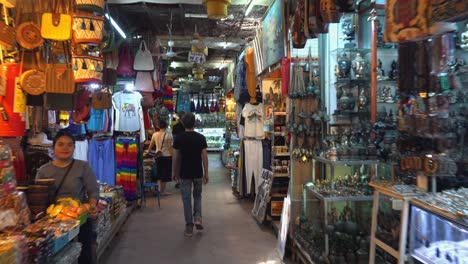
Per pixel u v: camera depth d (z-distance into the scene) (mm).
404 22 1905
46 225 2188
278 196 4938
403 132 2574
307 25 3002
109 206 4027
